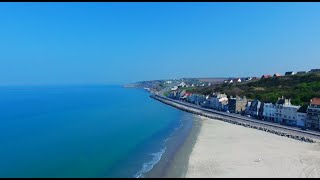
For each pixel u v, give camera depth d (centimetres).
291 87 19188
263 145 9162
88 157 7619
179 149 8625
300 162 7281
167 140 9906
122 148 8688
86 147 8744
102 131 11562
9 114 16838
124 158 7594
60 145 8975
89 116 16250
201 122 14238
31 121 14175
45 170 6506
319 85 17588
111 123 13738
